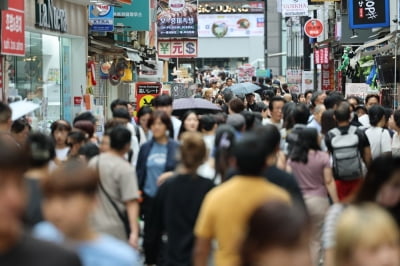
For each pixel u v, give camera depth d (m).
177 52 93.62
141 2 63.69
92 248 10.90
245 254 8.90
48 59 47.09
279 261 8.72
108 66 60.16
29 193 14.34
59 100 49.22
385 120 31.91
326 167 23.02
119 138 20.02
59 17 46.12
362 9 65.00
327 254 13.37
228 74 171.62
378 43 62.91
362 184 14.73
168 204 18.66
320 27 96.31
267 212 8.84
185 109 37.66
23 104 25.20
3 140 9.28
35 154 16.02
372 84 65.06
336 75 102.31
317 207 22.67
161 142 23.91
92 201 11.30
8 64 37.94
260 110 42.78
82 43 52.16
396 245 9.76
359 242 9.66
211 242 15.16
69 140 24.67
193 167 18.56
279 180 17.19
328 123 28.27
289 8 93.06
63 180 11.12
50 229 11.23
